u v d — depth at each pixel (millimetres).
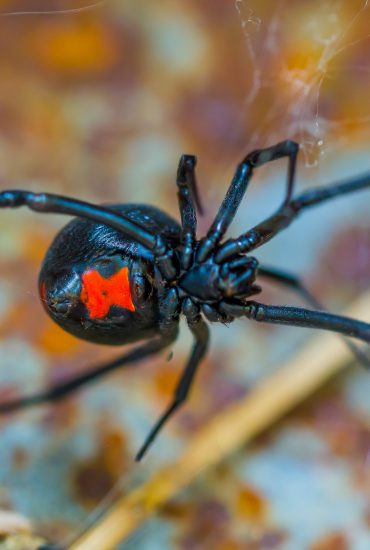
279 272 166
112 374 176
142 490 167
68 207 145
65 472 168
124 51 200
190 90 198
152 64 199
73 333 150
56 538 163
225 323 152
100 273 147
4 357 175
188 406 175
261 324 181
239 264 149
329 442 174
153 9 203
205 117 196
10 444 169
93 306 148
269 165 193
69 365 176
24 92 195
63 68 198
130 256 148
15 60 197
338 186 156
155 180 191
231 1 203
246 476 170
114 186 190
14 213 183
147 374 177
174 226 153
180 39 201
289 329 181
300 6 200
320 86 194
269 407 174
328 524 168
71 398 174
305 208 155
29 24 200
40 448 170
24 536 157
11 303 178
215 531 166
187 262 150
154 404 175
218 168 193
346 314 180
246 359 178
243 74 198
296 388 176
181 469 169
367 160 194
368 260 188
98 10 201
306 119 193
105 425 172
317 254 188
